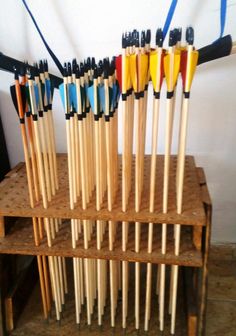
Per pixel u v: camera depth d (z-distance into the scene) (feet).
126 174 2.31
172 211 2.36
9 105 3.45
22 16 3.08
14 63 2.59
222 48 2.37
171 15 2.51
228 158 3.51
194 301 2.84
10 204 2.52
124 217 2.33
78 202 2.52
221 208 3.76
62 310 3.13
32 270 3.42
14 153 3.69
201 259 2.41
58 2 3.00
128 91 2.11
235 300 3.33
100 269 2.74
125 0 2.95
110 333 2.90
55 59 2.82
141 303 3.22
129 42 2.13
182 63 1.97
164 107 3.27
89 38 3.12
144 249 2.53
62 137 3.53
